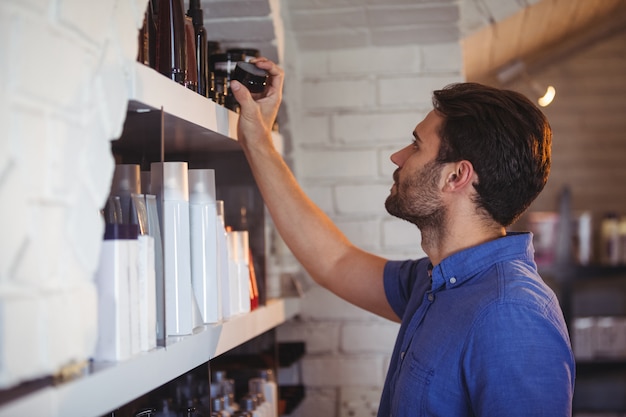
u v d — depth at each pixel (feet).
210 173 4.87
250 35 6.81
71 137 3.03
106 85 3.31
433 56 7.95
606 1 10.80
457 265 4.92
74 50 3.05
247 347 6.47
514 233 5.24
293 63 7.88
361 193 8.08
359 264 6.20
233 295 5.35
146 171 3.99
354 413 8.08
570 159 15.60
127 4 3.54
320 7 7.39
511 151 4.91
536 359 4.35
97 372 3.19
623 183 15.55
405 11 7.43
